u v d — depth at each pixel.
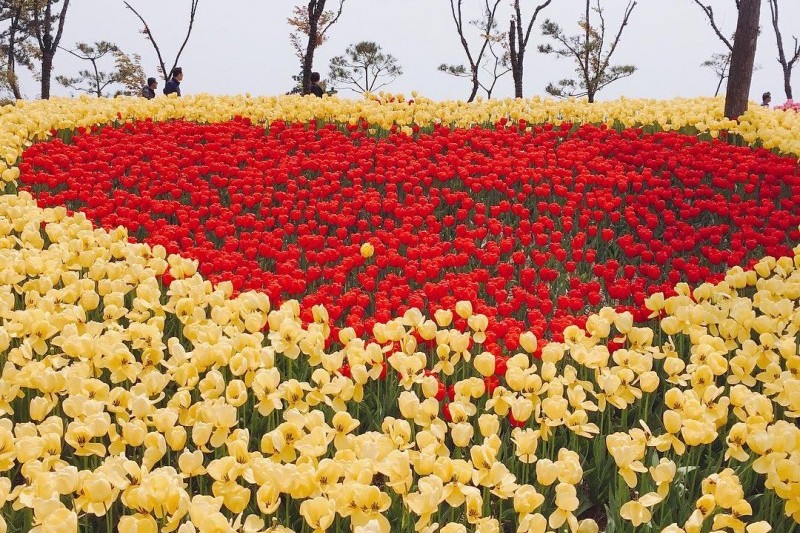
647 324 6.04
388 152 10.56
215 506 2.98
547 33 30.67
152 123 12.04
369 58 32.12
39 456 3.50
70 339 4.48
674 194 8.85
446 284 6.01
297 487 3.17
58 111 12.67
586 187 9.76
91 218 8.05
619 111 12.84
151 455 3.45
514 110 12.94
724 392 4.93
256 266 6.87
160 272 6.26
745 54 12.12
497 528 3.05
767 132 10.79
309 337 4.63
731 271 6.00
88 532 3.62
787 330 5.14
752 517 3.79
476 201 9.34
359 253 7.19
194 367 4.34
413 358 4.40
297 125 11.73
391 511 3.69
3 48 37.97
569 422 4.01
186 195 9.67
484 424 3.73
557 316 5.86
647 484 3.77
